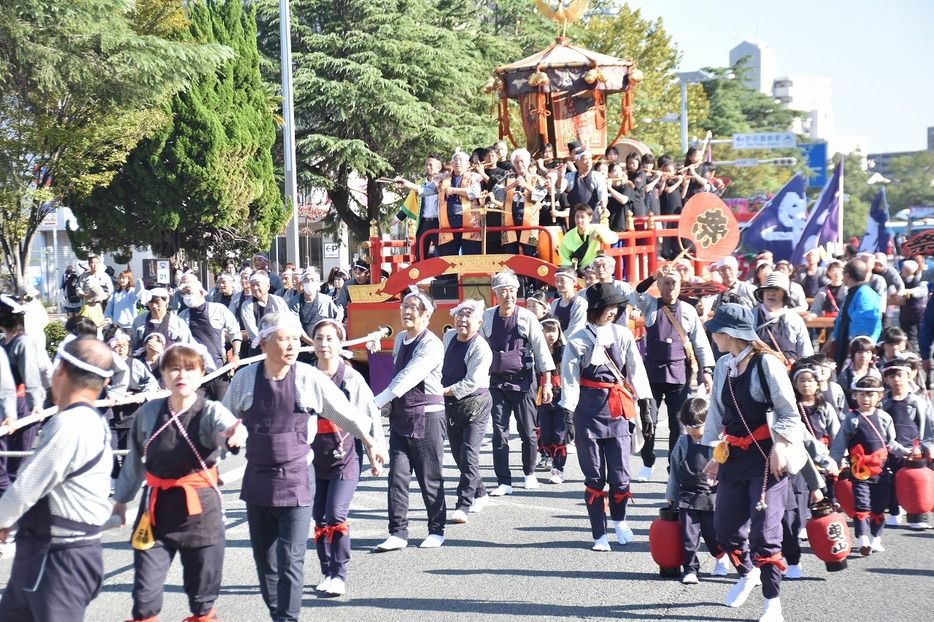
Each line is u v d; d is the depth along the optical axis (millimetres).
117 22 22047
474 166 14922
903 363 8203
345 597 6922
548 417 10594
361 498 10117
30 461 4547
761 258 13875
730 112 68062
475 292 13820
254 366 5809
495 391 10133
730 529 6477
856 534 7805
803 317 13711
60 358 4766
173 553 5320
